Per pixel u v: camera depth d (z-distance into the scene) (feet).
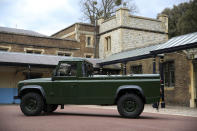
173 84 57.72
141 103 29.17
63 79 31.55
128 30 80.84
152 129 21.52
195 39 44.96
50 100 31.45
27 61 60.18
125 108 29.63
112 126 22.97
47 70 69.77
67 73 31.65
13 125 22.91
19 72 68.03
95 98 30.50
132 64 69.92
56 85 31.50
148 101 28.91
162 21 88.12
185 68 54.24
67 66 31.78
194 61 52.34
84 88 30.89
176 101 55.93
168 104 57.98
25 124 23.62
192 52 52.54
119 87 29.84
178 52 56.13
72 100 31.04
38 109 31.19
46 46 79.82
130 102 29.48
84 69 31.71
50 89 31.60
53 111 39.17
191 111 41.75
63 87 31.35
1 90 65.05
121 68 72.79
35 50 78.23
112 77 30.37
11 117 29.76
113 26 83.56
